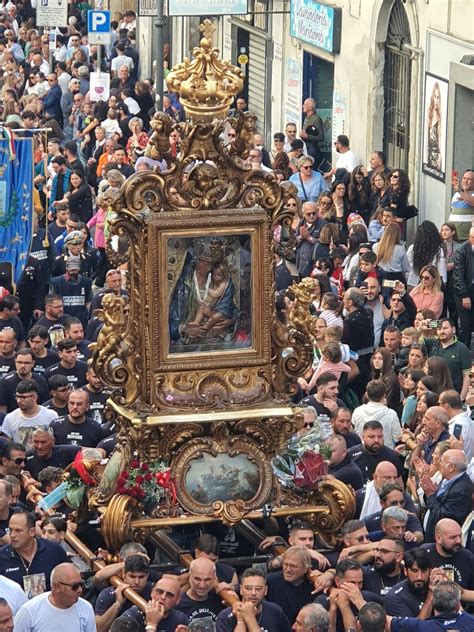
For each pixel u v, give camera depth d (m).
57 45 42.81
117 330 15.15
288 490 15.62
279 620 14.58
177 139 16.16
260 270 15.29
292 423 15.45
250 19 37.97
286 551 14.91
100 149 33.31
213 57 15.06
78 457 15.70
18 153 25.08
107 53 42.94
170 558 15.48
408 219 27.91
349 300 21.16
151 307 15.05
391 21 30.41
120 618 13.77
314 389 20.00
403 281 23.19
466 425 18.16
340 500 15.59
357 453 17.70
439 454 16.95
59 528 15.55
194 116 15.00
